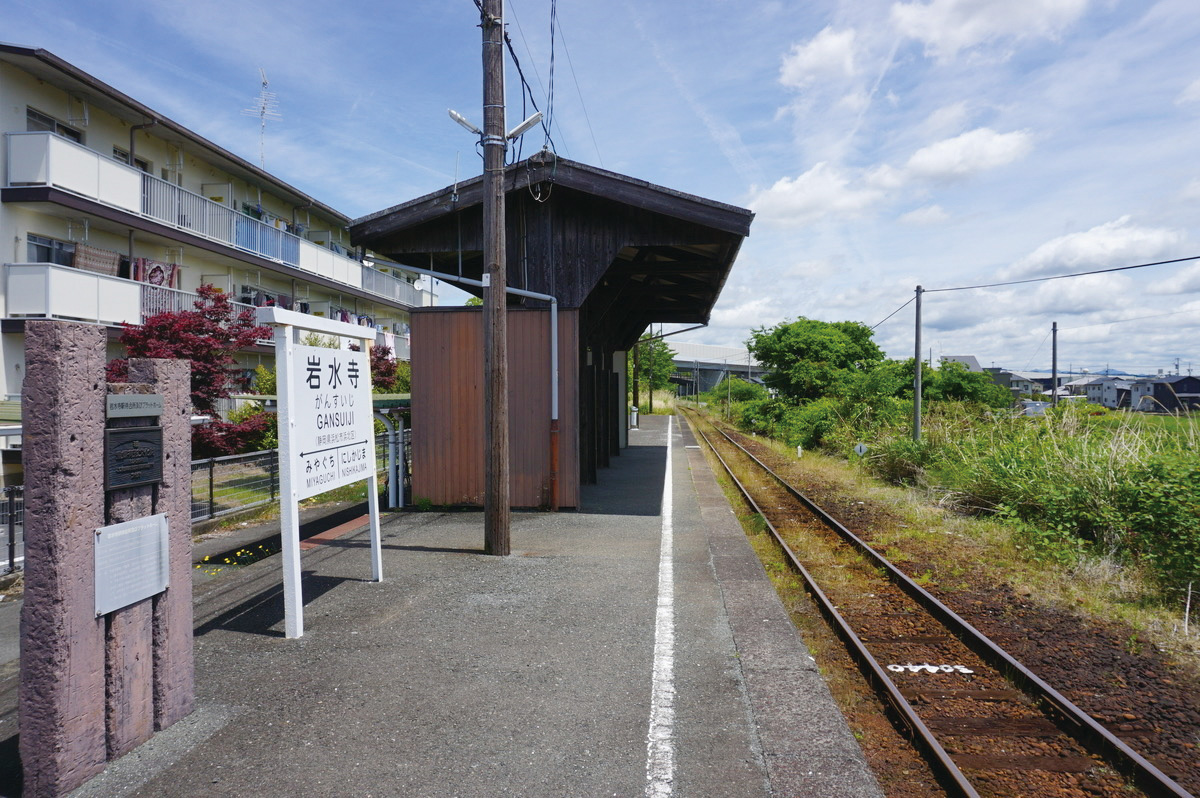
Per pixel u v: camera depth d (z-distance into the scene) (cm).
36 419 285
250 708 374
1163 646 514
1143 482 774
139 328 1080
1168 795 322
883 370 2384
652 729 354
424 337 1002
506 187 966
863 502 1257
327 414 536
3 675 439
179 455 360
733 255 1116
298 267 2125
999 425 1366
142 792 293
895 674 480
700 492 1261
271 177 2075
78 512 294
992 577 722
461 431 999
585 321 1268
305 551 748
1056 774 346
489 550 729
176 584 358
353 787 298
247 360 1966
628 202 946
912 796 319
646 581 629
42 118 1396
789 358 3053
